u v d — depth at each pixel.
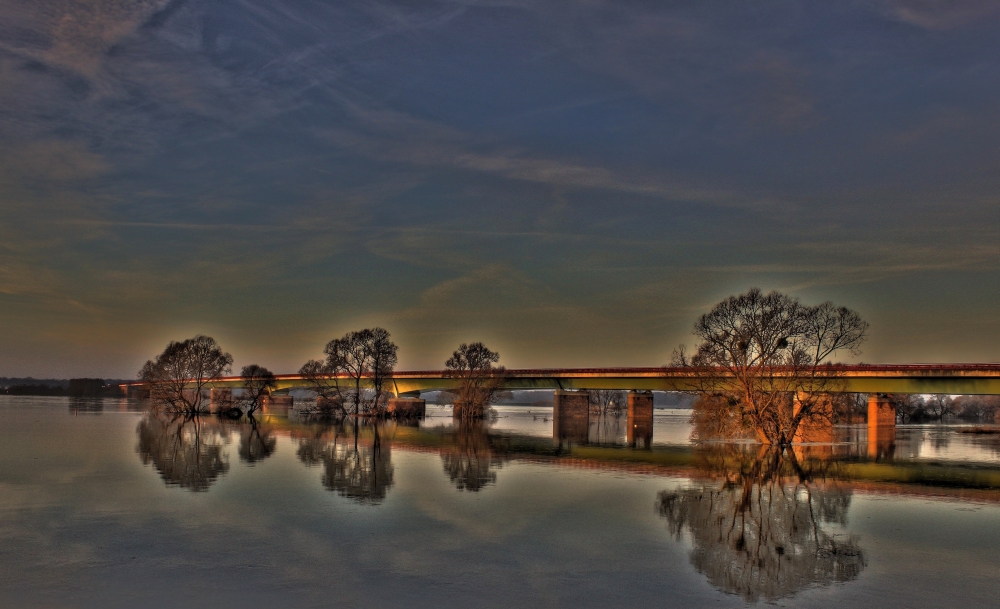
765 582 39.09
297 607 34.31
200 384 197.38
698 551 44.94
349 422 175.88
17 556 41.50
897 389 133.00
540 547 45.12
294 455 90.31
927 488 70.69
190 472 72.69
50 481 66.00
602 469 81.31
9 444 98.31
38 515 51.56
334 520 51.12
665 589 37.72
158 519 50.66
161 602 34.66
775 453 106.38
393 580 38.41
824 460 96.88
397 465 81.38
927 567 42.44
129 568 39.62
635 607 35.12
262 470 75.00
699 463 89.69
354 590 36.78
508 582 38.41
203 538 45.78
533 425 183.50
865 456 103.69
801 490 68.31
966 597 37.41
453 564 41.28
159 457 85.25
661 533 49.31
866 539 48.88
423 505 56.91
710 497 63.28
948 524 53.59
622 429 172.50
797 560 43.38
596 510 56.41
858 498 64.31
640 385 179.75
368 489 63.75
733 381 116.00
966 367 124.94
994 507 60.41
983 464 93.81
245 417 191.25
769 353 110.94
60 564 40.16
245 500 57.75
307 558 41.94
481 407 197.00
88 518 50.78
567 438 132.75
